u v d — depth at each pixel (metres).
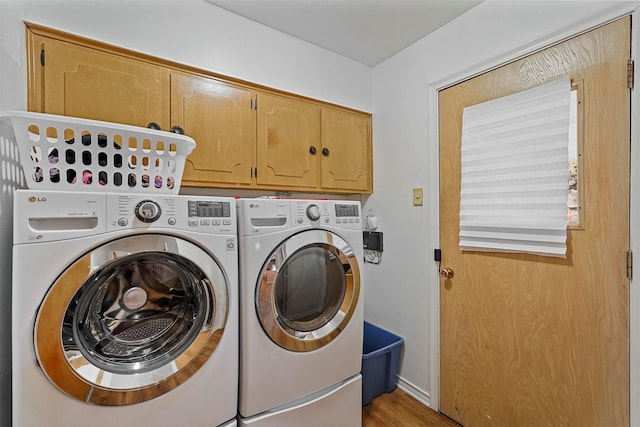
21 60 1.14
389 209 2.12
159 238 1.00
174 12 1.51
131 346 1.04
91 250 0.90
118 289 1.00
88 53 1.31
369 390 1.85
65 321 0.86
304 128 1.94
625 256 1.12
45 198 0.84
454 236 1.71
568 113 1.25
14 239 0.80
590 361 1.21
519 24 1.42
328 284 1.51
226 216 1.15
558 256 1.29
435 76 1.81
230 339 1.14
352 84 2.17
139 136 1.06
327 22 1.77
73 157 1.00
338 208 1.47
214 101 1.61
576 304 1.25
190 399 1.06
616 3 1.13
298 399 1.32
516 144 1.42
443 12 1.66
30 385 0.82
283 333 1.25
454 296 1.71
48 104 1.21
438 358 1.79
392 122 2.10
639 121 1.09
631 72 1.11
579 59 1.24
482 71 1.57
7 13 1.02
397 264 2.05
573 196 1.26
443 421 1.71
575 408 1.26
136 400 0.97
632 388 1.11
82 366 0.90
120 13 1.38
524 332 1.42
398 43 1.96
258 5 1.63
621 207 1.13
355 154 2.17
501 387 1.50
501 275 1.50
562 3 1.28
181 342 1.10
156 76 1.46
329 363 1.41
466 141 1.63
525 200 1.38
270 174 1.80
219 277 1.11
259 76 1.76
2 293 0.90
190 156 1.53
